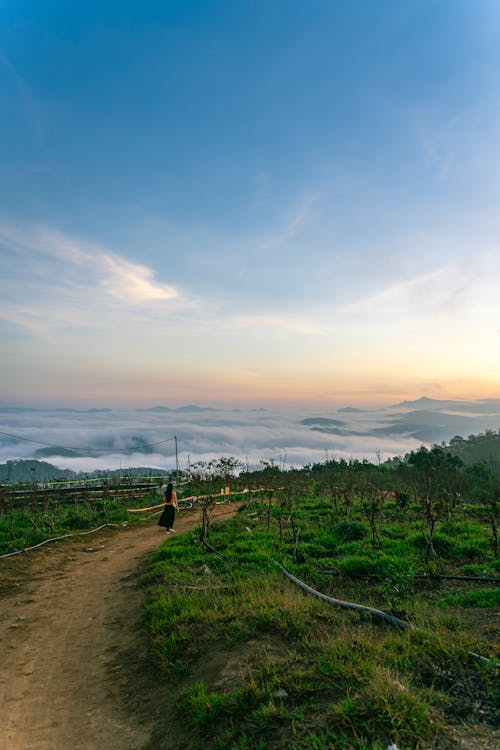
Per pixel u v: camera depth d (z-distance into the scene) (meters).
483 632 5.77
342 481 31.83
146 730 4.65
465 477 42.06
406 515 18.31
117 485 42.34
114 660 6.61
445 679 4.40
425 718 3.67
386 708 3.71
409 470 47.50
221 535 14.34
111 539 17.39
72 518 20.14
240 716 4.23
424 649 4.98
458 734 3.50
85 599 9.88
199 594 8.06
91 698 5.54
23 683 6.04
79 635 7.75
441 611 6.88
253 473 40.00
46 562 13.24
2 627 8.16
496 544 11.78
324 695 4.22
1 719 5.12
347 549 12.36
